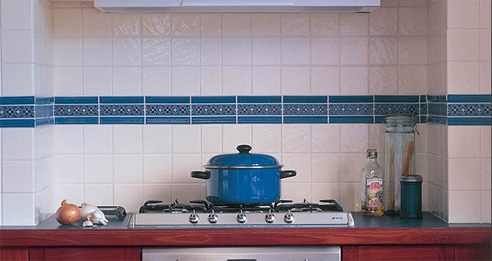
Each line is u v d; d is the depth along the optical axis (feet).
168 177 9.67
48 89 9.34
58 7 9.58
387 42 9.66
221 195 8.46
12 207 8.59
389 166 9.26
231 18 9.61
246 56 9.62
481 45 8.58
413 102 9.68
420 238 8.05
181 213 8.22
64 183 9.66
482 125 8.60
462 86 8.59
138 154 9.66
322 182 9.71
